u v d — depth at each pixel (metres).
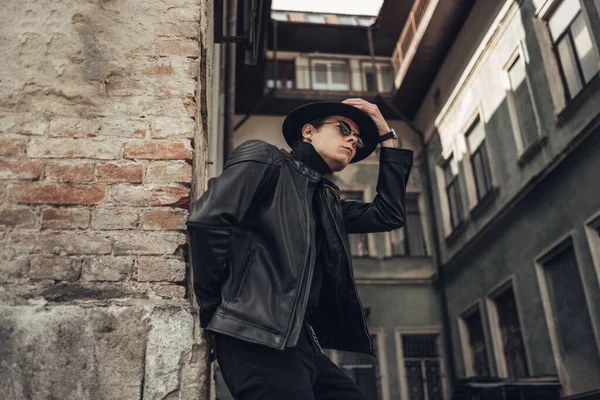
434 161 15.03
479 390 9.45
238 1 4.54
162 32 2.10
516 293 10.57
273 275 1.48
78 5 2.08
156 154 1.90
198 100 2.10
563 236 8.95
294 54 16.73
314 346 1.58
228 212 1.45
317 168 1.83
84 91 1.96
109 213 1.79
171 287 1.72
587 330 8.37
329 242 1.68
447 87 14.05
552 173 9.37
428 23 13.09
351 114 2.00
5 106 1.90
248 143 1.66
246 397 1.38
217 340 1.54
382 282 14.33
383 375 13.34
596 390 8.01
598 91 8.06
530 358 9.98
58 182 1.81
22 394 1.49
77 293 1.68
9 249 1.71
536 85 10.01
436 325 13.97
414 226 15.12
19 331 1.55
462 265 13.19
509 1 10.92
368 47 16.69
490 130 11.82
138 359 1.56
